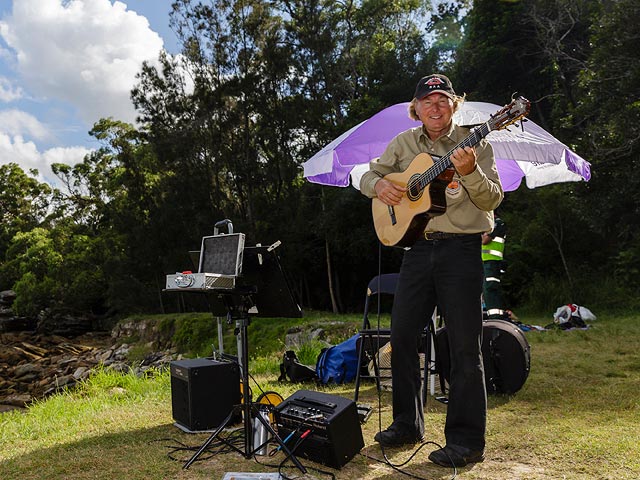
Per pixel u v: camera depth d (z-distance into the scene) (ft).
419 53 77.25
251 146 75.92
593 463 9.73
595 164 44.68
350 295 79.92
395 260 70.74
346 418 10.11
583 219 46.42
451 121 10.78
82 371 65.82
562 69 64.28
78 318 107.24
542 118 64.80
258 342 52.60
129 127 128.26
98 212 121.90
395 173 10.85
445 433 10.35
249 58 76.02
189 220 75.46
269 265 10.08
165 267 76.54
